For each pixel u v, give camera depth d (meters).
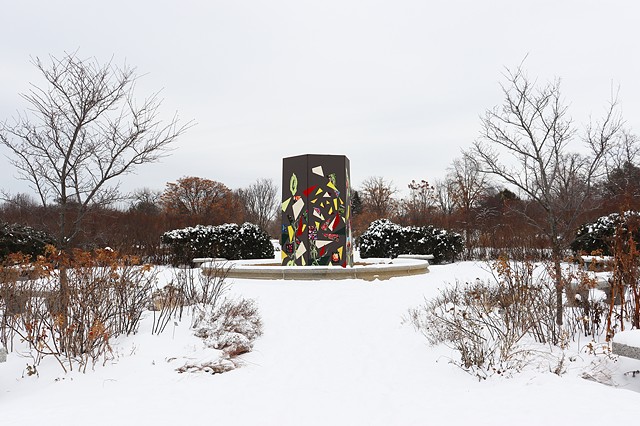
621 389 4.34
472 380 5.02
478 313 6.40
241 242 18.34
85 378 4.91
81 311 5.87
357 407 4.41
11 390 4.71
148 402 4.39
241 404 4.46
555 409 3.87
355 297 9.70
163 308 6.96
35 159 7.14
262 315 8.30
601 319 6.91
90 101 6.84
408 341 6.80
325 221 13.26
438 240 18.66
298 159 13.50
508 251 17.00
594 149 7.62
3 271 6.81
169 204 50.03
